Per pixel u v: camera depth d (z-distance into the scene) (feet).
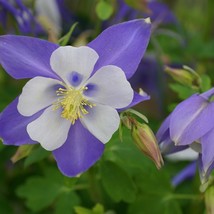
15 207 1.51
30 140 1.01
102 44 0.99
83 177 1.33
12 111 1.00
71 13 1.67
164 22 1.70
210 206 1.10
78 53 0.98
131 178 1.17
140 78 1.69
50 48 0.99
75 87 1.02
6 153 1.45
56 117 1.01
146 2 1.29
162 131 1.03
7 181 1.49
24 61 0.99
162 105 1.56
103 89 0.99
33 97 0.99
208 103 1.01
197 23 1.93
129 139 1.17
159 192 1.25
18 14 1.36
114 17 1.54
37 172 1.48
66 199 1.28
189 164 1.43
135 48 0.99
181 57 1.65
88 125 1.01
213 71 1.66
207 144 0.99
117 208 1.38
